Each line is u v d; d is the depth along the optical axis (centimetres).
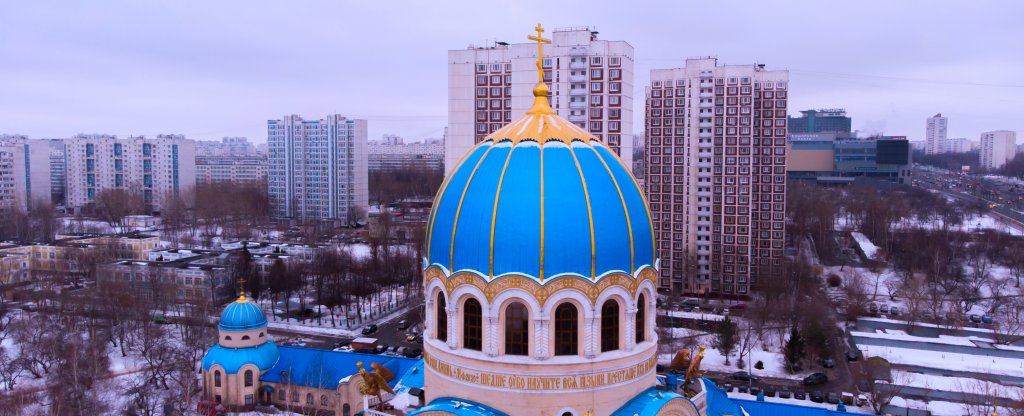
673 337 13475
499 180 4994
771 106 17262
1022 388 10044
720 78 17125
